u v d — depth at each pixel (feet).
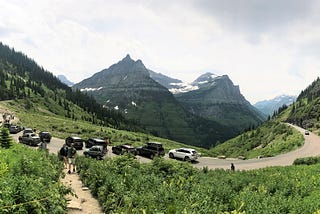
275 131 443.73
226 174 85.25
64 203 40.52
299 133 352.49
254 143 432.25
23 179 36.86
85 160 82.64
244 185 64.28
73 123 391.86
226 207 40.27
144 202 38.96
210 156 210.18
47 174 50.31
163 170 73.36
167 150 208.33
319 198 50.67
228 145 552.82
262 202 42.34
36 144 173.68
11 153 68.44
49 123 354.74
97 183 55.72
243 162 178.60
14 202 30.35
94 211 45.62
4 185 32.12
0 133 91.30
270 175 80.33
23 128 259.60
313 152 221.66
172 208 32.91
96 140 174.19
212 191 49.57
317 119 536.42
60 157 90.94
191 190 51.01
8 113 403.13
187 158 162.50
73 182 68.59
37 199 33.32
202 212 35.24
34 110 619.67
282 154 223.30
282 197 50.78
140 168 72.38
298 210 41.09
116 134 305.53
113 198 45.29
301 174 80.74
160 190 43.42
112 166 69.26
